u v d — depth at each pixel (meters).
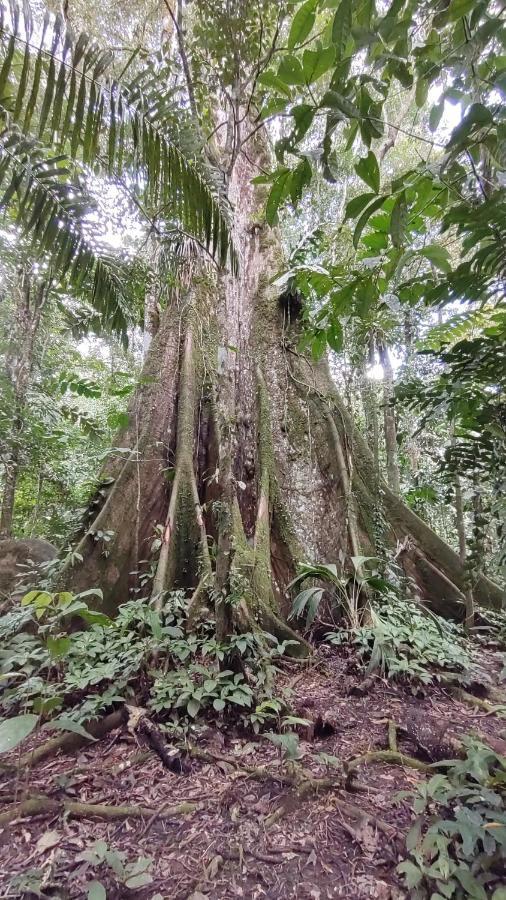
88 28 5.98
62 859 2.01
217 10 2.99
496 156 1.68
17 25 1.98
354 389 6.95
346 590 4.66
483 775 2.09
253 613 4.16
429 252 2.29
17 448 5.85
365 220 1.95
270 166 6.99
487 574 4.34
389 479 7.18
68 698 3.31
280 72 1.77
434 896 1.65
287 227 8.99
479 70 1.81
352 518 5.32
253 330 6.50
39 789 2.53
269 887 1.89
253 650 3.57
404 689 3.69
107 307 3.25
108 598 4.46
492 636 4.65
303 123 1.80
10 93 2.40
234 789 2.51
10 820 2.27
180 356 6.28
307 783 2.47
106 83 2.23
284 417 6.07
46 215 2.66
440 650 4.03
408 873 1.73
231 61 3.20
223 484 3.67
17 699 3.00
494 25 1.60
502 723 3.18
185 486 5.15
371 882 1.87
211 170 2.73
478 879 1.69
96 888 1.75
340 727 3.13
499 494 2.24
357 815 2.23
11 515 6.05
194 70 3.39
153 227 3.56
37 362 6.31
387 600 4.62
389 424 7.22
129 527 4.94
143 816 2.30
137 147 2.44
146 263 5.09
